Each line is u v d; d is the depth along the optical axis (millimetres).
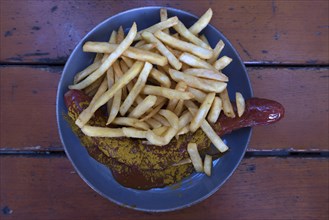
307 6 531
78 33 509
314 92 521
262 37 522
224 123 434
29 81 500
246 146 448
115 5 513
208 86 418
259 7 525
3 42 502
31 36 505
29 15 507
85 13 511
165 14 444
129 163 434
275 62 521
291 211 507
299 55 523
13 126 495
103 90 435
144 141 430
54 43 506
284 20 527
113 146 427
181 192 454
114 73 436
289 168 511
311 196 510
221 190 505
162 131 424
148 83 454
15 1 508
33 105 498
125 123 420
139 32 443
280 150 512
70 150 436
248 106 436
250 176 508
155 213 497
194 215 500
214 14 519
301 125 516
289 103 518
